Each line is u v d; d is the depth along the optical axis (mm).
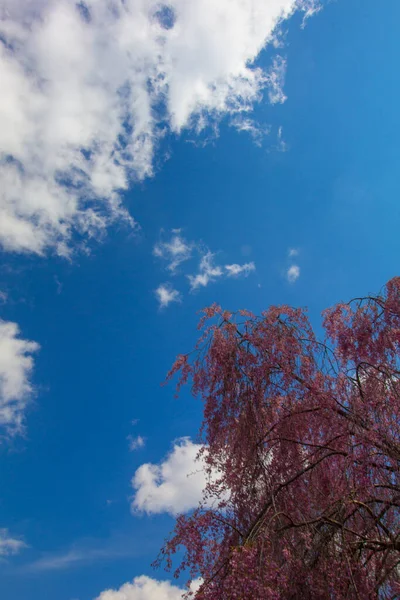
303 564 5594
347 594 5309
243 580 5027
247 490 6914
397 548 5641
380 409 6715
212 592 5332
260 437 7227
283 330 8211
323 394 7164
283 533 5949
